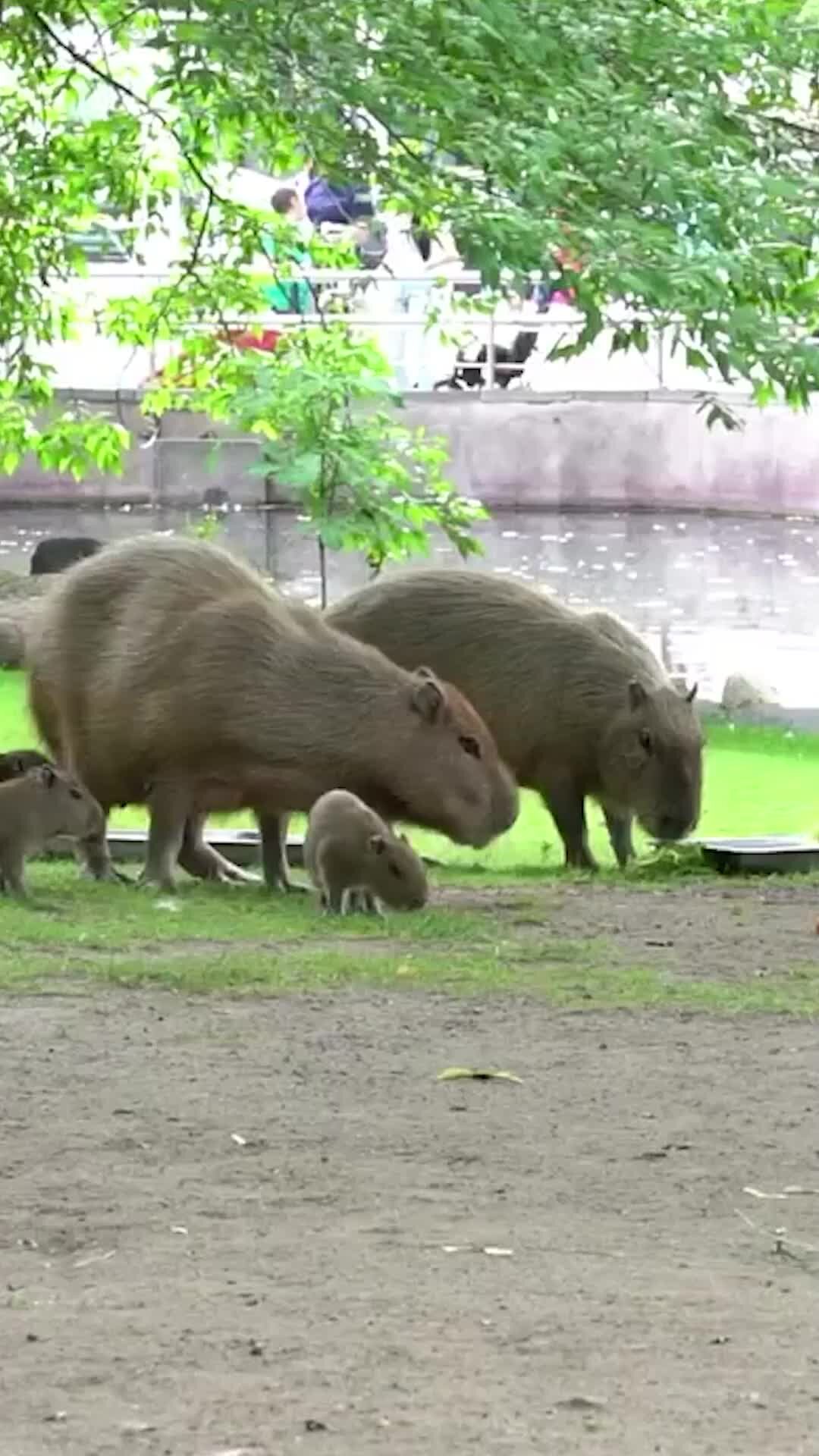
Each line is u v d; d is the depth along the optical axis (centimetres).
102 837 1496
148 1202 722
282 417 2250
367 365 2331
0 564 3247
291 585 3231
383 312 3588
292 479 2233
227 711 1454
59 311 2428
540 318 3588
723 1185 751
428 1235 686
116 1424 520
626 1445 508
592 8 1816
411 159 1752
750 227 1791
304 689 1457
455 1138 812
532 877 1603
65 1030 987
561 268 1725
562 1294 623
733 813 1866
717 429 3931
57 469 2812
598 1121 840
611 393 3953
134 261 3055
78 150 2255
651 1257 665
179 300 2375
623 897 1472
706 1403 536
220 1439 510
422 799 1462
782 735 2242
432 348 3950
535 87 1780
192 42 1725
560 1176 761
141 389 3512
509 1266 652
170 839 1481
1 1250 668
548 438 3950
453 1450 504
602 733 1658
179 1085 888
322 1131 819
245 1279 636
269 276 2439
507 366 4003
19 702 2267
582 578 3347
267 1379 550
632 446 3950
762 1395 542
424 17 1738
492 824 1477
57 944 1214
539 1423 521
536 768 1681
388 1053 952
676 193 1767
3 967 1131
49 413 2862
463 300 2544
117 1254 663
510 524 3903
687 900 1457
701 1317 604
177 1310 606
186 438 3862
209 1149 792
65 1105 854
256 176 3097
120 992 1077
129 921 1311
